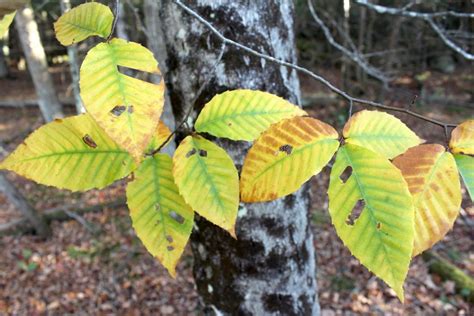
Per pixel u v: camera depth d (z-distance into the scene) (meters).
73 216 3.30
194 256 0.79
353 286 2.47
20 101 5.85
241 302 0.75
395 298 2.38
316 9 3.72
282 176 0.27
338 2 4.06
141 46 0.27
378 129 0.29
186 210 0.30
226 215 0.28
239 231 0.70
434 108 4.71
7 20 0.32
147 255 2.89
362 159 0.27
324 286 2.48
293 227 0.73
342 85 4.68
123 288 2.62
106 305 2.50
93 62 0.26
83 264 2.87
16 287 2.70
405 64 4.91
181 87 0.64
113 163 0.30
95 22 0.32
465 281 2.44
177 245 0.30
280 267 0.73
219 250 0.73
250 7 0.59
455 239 2.84
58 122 0.29
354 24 4.58
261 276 0.73
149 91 0.25
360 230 0.25
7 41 7.07
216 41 0.59
